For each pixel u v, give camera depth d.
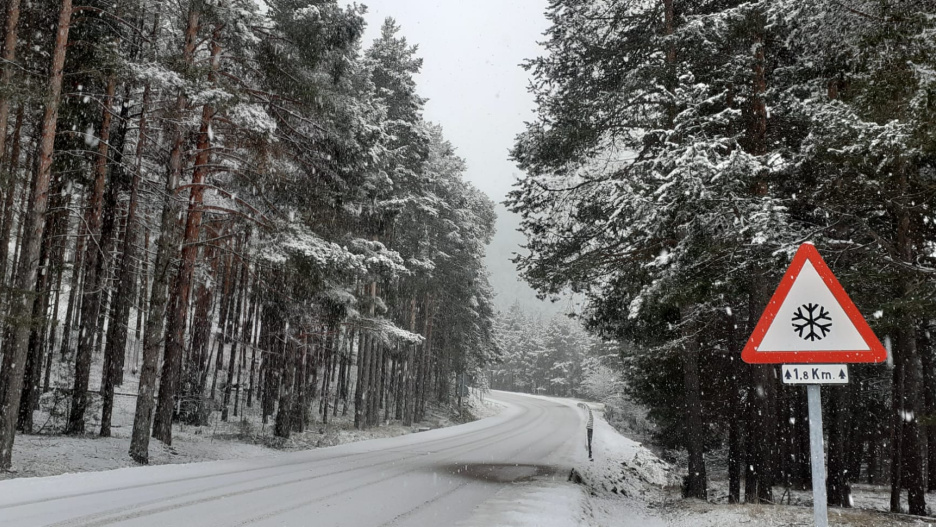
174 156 14.89
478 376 67.75
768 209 9.57
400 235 30.27
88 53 14.59
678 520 10.24
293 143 17.06
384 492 10.58
